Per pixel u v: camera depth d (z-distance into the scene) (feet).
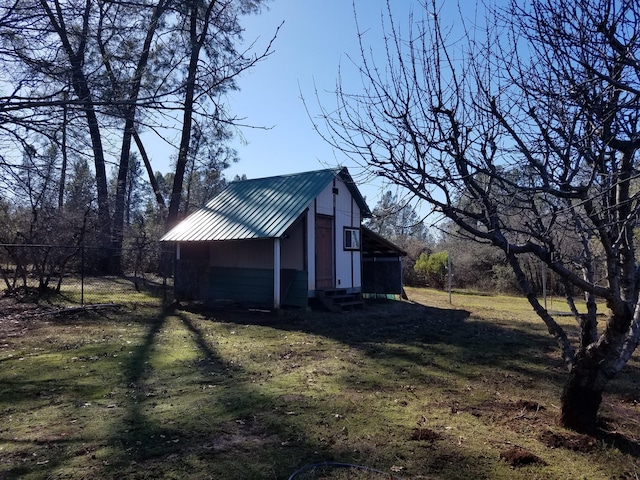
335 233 50.47
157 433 14.02
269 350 26.78
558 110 11.01
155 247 64.85
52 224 41.86
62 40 12.64
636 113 10.50
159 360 23.77
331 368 22.44
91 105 11.82
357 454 12.73
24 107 10.66
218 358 24.53
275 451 12.86
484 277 82.48
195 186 84.48
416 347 28.19
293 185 49.83
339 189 51.65
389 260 60.23
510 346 28.91
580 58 10.30
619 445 13.62
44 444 13.16
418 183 11.40
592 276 14.17
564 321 41.47
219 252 51.01
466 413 16.26
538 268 63.31
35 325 33.22
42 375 20.49
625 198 11.69
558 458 12.71
